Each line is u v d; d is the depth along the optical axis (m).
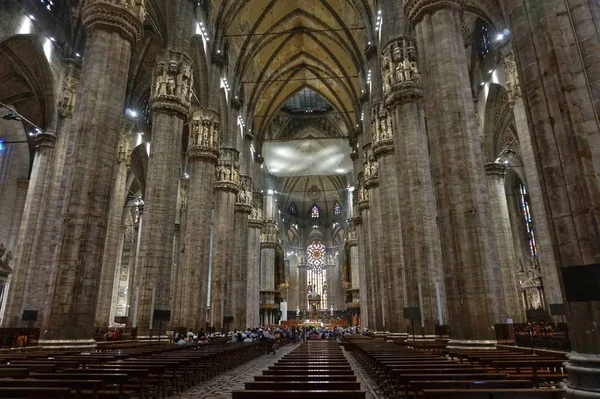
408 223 20.17
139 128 32.03
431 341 16.78
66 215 12.88
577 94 5.80
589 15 6.04
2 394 4.70
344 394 4.42
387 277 24.92
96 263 13.17
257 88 43.84
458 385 5.43
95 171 13.49
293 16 39.00
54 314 12.17
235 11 32.94
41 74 22.41
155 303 18.55
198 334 23.39
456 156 13.06
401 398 7.59
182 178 39.69
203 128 28.00
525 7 6.50
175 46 22.22
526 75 6.34
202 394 9.62
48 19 22.31
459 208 12.70
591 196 5.39
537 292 30.56
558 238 5.61
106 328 24.94
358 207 42.84
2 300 24.27
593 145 5.55
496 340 11.61
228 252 32.75
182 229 38.53
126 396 7.74
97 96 14.05
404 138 21.17
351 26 36.41
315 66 45.78
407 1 15.66
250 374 13.91
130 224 47.69
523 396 4.45
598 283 4.79
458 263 12.42
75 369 7.38
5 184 28.80
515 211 35.44
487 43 26.50
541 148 5.98
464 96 13.62
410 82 21.47
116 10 14.90
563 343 11.70
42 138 22.47
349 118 47.72
